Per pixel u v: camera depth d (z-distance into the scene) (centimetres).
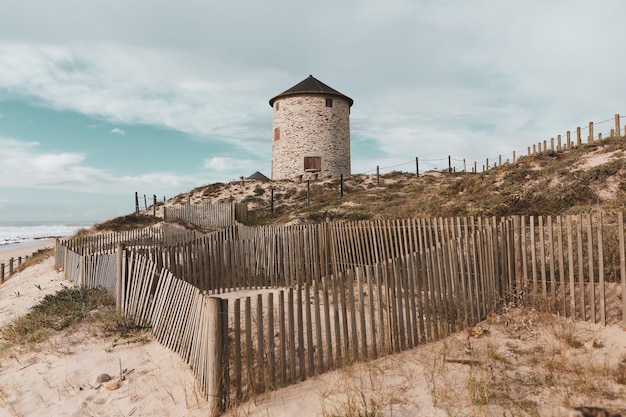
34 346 679
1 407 510
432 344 591
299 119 3547
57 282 1296
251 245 1150
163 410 477
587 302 671
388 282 569
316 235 1152
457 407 417
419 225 988
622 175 1279
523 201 1352
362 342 542
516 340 587
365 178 3153
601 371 475
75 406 498
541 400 425
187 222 2238
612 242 819
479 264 685
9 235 7812
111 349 651
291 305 497
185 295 595
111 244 1518
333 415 412
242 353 559
